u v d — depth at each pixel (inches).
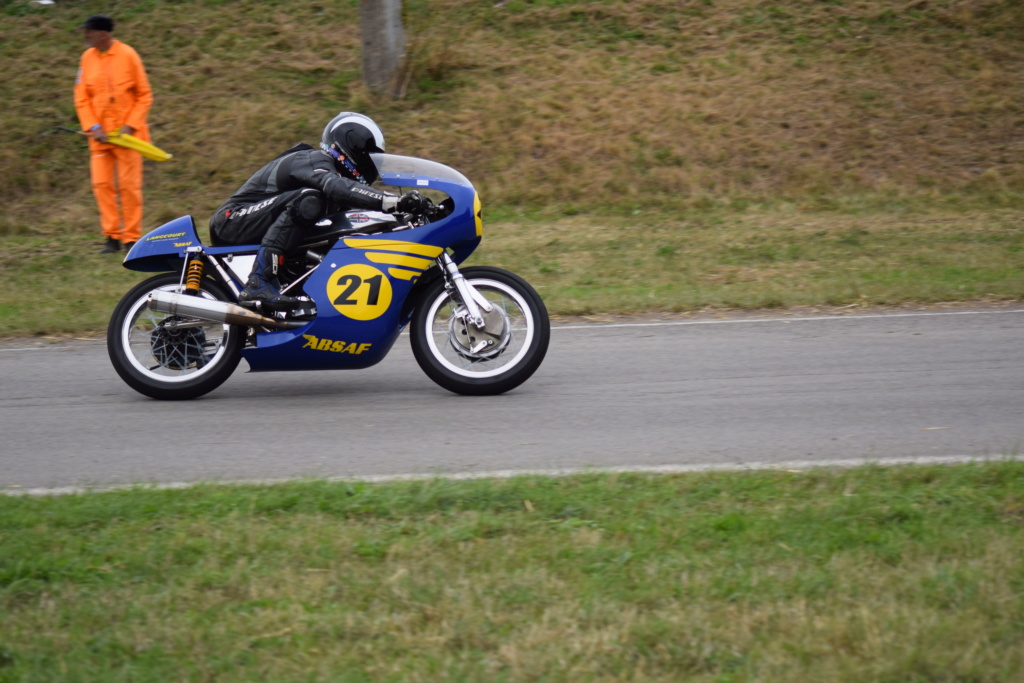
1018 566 236.8
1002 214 940.6
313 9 1362.0
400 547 254.2
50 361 526.9
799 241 849.5
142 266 440.8
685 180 1040.8
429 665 199.6
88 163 1054.4
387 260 419.8
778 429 382.0
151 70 1208.8
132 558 248.4
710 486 300.5
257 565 246.4
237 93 1168.8
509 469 335.0
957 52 1244.5
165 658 204.2
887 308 630.5
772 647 204.2
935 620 212.1
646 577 237.1
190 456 357.7
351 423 398.3
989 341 530.6
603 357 513.0
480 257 810.2
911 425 385.7
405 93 1164.5
